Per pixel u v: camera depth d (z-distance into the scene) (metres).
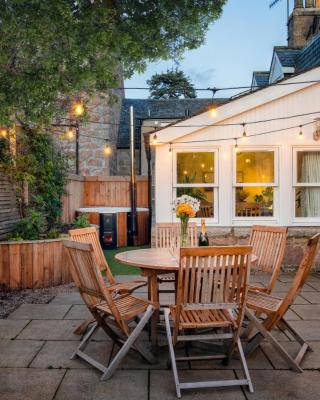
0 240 6.17
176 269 3.54
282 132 7.00
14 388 3.00
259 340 3.48
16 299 5.34
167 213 7.07
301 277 3.36
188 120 6.96
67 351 3.67
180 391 2.96
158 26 4.65
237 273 3.07
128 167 15.11
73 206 10.28
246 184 7.06
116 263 7.97
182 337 3.09
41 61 4.42
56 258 6.09
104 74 4.81
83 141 13.26
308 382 3.10
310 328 4.25
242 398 2.88
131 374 3.24
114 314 3.29
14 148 6.65
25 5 3.85
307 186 7.09
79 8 4.08
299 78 6.87
